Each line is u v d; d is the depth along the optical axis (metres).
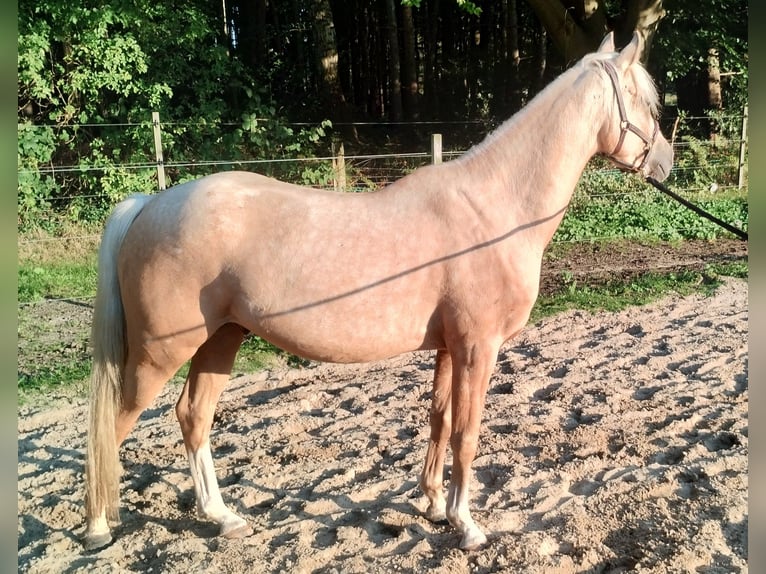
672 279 8.09
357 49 22.20
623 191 11.98
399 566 2.98
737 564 2.89
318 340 2.92
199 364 3.24
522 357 5.92
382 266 2.88
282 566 3.01
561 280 8.31
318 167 10.80
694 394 4.89
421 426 4.55
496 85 20.44
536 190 3.04
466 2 10.12
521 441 4.29
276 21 18.83
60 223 9.77
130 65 10.56
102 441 3.04
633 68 3.19
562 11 12.05
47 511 3.54
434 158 8.14
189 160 10.73
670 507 3.39
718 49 14.69
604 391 5.04
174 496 3.73
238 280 2.86
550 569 2.91
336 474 3.89
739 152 12.87
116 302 3.03
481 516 3.40
